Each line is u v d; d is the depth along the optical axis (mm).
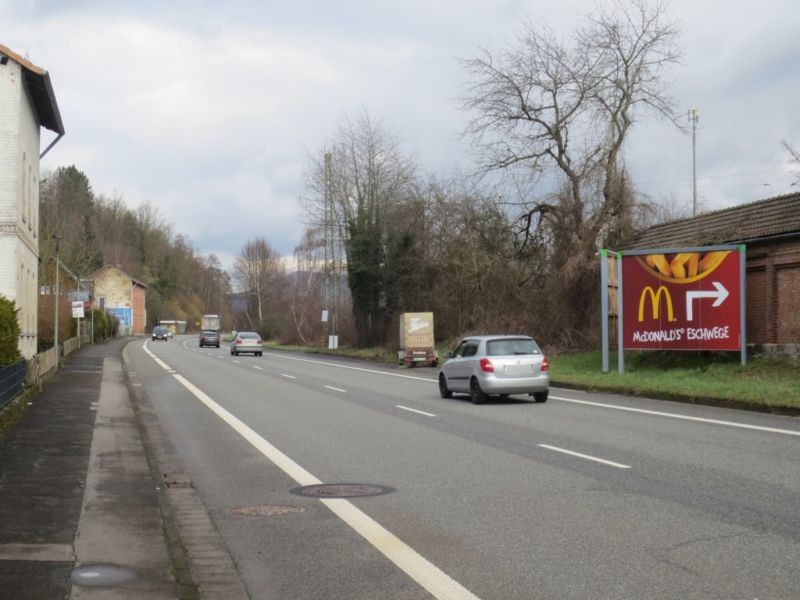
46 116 35031
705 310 24562
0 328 22328
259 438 14547
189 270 155375
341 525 8016
